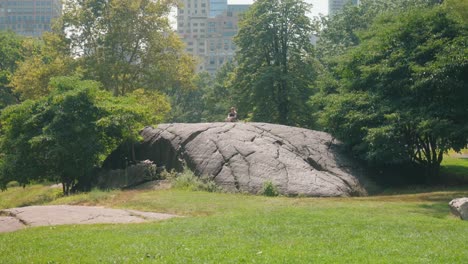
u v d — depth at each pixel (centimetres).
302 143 2455
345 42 4600
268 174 2133
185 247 960
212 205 1700
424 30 2308
